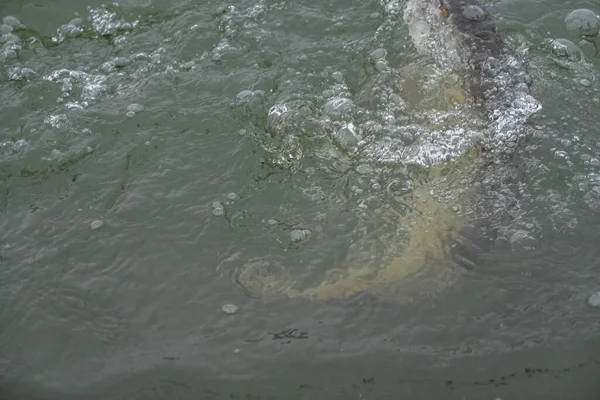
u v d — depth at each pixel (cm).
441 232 311
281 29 431
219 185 336
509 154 345
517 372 257
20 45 431
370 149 352
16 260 303
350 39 421
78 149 356
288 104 376
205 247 308
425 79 388
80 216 323
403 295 286
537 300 281
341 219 318
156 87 394
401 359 262
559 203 320
